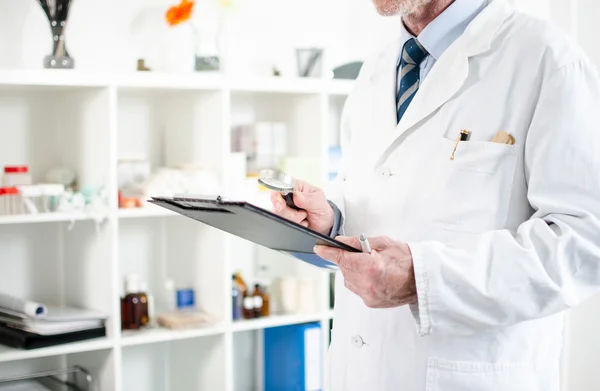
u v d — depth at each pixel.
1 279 2.64
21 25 2.58
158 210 2.56
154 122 2.87
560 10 2.92
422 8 1.63
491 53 1.54
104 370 2.56
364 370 1.63
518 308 1.34
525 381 1.50
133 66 2.76
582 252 1.35
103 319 2.51
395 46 1.82
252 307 2.79
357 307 1.66
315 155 2.87
